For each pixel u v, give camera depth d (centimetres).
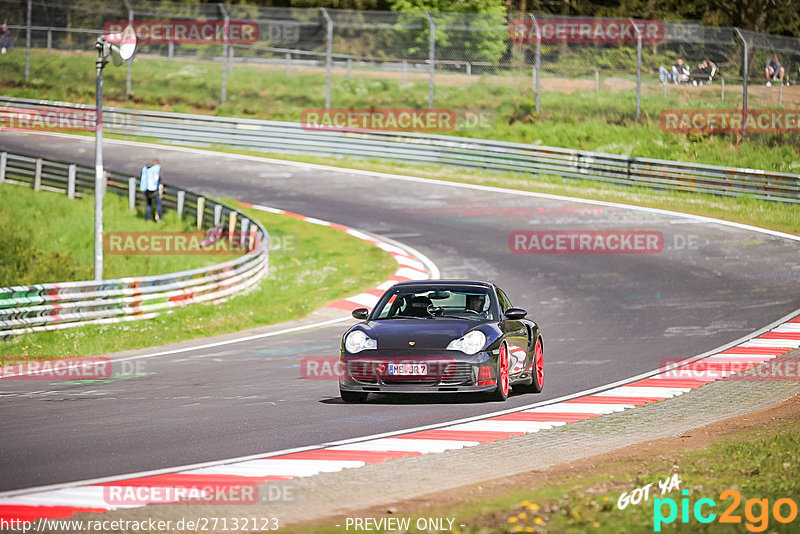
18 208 12112
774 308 7131
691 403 4181
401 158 14912
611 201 12331
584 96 16912
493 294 4462
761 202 11969
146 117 16762
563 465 2906
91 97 18538
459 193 12988
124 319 7275
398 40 19950
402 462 2998
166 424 3691
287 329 6969
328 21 16412
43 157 13525
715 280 8344
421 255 9769
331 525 2205
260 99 18225
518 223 11175
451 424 3675
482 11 19388
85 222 11569
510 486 2584
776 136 14638
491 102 17062
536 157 13838
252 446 3262
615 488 2478
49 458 3081
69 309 7225
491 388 4012
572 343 6034
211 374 5141
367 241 10506
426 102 17400
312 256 9981
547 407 4081
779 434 3219
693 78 17412
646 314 7025
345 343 4075
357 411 3966
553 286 8269
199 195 11425
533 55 19125
